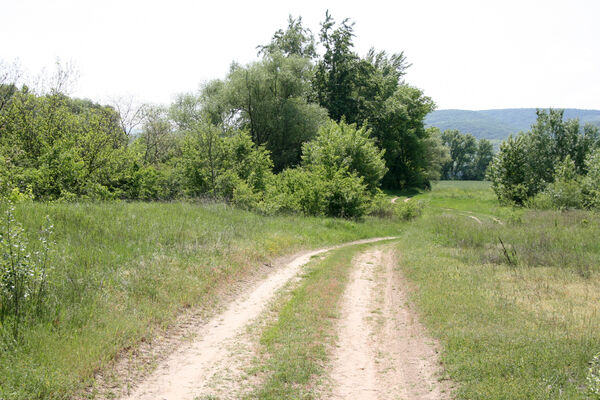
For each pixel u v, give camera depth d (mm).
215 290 9781
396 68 75062
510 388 5051
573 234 17562
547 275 11719
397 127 64500
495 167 47688
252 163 27312
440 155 87875
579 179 36312
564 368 5543
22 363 5043
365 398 5344
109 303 7402
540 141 46812
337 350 6957
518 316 8047
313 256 15961
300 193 28562
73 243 9805
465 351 6359
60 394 4742
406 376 6031
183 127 39812
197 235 13547
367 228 27078
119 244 10516
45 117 18281
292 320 8172
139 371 5703
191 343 6902
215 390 5312
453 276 11492
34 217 10742
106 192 17609
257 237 16156
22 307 6219
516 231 19094
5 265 6254
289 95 46875
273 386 5430
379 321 8602
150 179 23234
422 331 7715
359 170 39031
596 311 8422
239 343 6984
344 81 56031
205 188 25172
